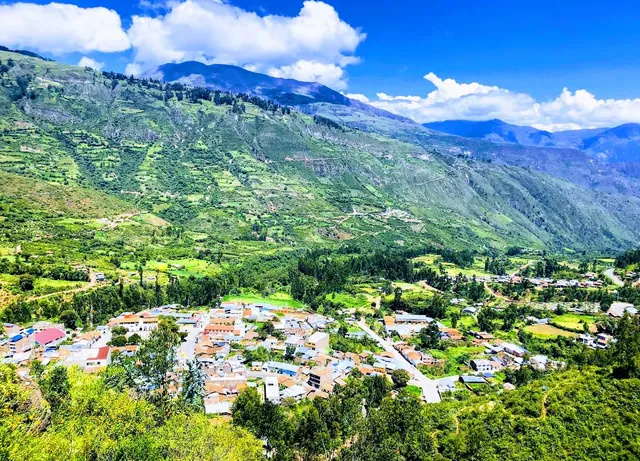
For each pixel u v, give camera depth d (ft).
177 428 267.80
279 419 368.68
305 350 594.65
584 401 346.33
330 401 402.93
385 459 323.98
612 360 420.77
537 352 644.69
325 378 500.33
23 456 198.08
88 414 267.18
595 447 302.45
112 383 345.92
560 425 326.24
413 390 510.99
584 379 378.32
